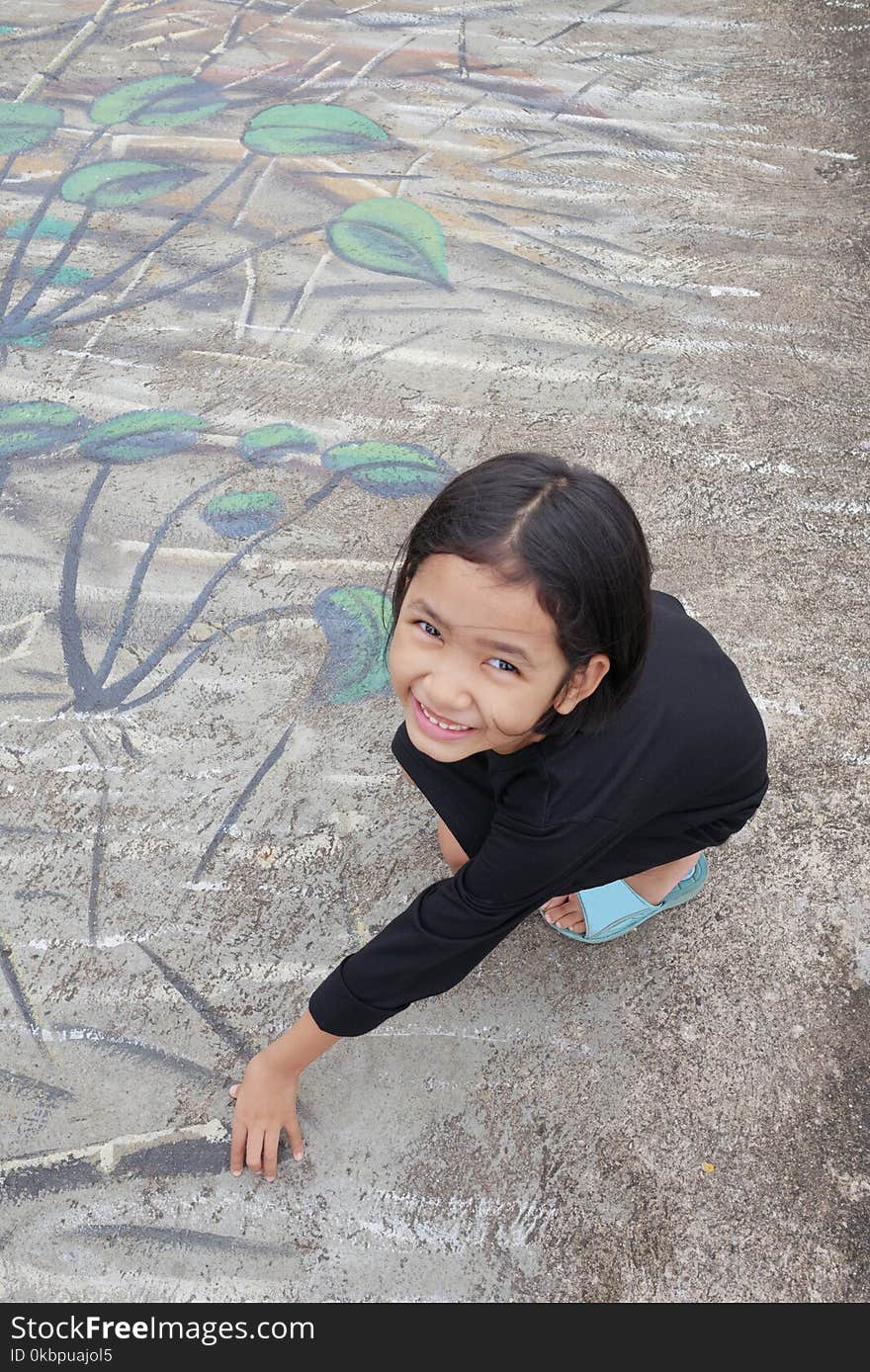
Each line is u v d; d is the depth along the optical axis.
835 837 1.85
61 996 1.65
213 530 2.23
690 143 3.31
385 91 3.46
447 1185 1.51
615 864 1.42
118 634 2.06
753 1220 1.49
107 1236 1.46
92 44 3.58
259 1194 1.49
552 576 0.92
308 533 2.23
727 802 1.42
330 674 2.02
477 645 0.97
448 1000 1.66
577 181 3.15
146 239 2.88
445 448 2.41
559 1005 1.66
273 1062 1.46
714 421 2.49
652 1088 1.59
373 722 1.96
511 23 3.81
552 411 2.50
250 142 3.21
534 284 2.82
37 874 1.76
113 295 2.72
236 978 1.68
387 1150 1.53
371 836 1.83
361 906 1.76
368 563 2.19
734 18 3.87
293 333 2.65
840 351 2.67
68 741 1.91
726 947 1.73
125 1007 1.64
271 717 1.96
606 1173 1.52
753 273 2.88
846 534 2.29
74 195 3.00
